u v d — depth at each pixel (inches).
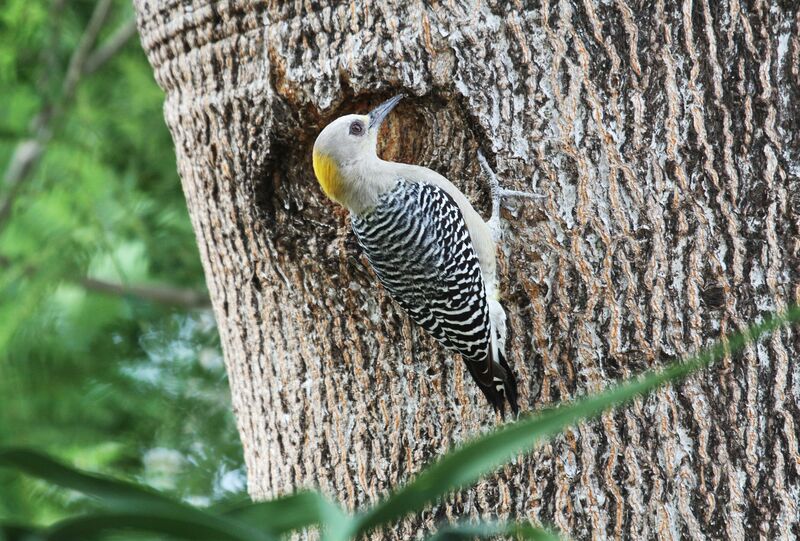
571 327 310.3
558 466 305.7
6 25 645.3
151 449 673.0
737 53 298.2
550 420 105.3
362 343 337.1
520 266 316.2
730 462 296.0
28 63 681.6
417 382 330.3
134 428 673.0
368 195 334.0
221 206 354.9
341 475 340.5
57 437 631.8
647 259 303.0
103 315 655.8
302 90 326.3
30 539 105.8
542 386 314.8
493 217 316.2
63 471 105.0
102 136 650.8
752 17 297.6
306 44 323.9
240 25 331.6
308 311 343.6
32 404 644.7
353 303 337.1
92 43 658.8
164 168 655.8
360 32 315.6
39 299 622.2
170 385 674.2
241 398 377.1
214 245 365.7
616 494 301.4
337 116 348.2
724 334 297.9
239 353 370.0
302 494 118.1
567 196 309.0
